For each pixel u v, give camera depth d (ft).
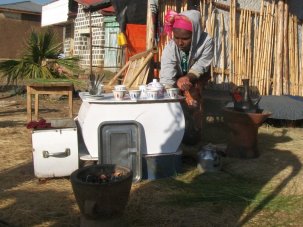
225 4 27.43
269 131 23.44
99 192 9.84
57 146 13.85
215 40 27.22
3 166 15.99
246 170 15.87
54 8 77.82
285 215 11.98
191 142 19.42
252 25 28.19
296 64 29.07
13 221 11.28
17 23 94.89
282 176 15.24
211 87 27.09
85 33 66.54
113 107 14.07
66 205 12.33
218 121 24.49
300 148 19.45
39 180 14.20
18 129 22.65
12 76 36.50
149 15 25.00
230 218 11.73
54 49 36.96
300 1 28.84
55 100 35.50
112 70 58.13
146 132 14.42
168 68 17.33
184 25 16.81
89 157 14.19
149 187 13.83
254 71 28.09
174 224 11.29
